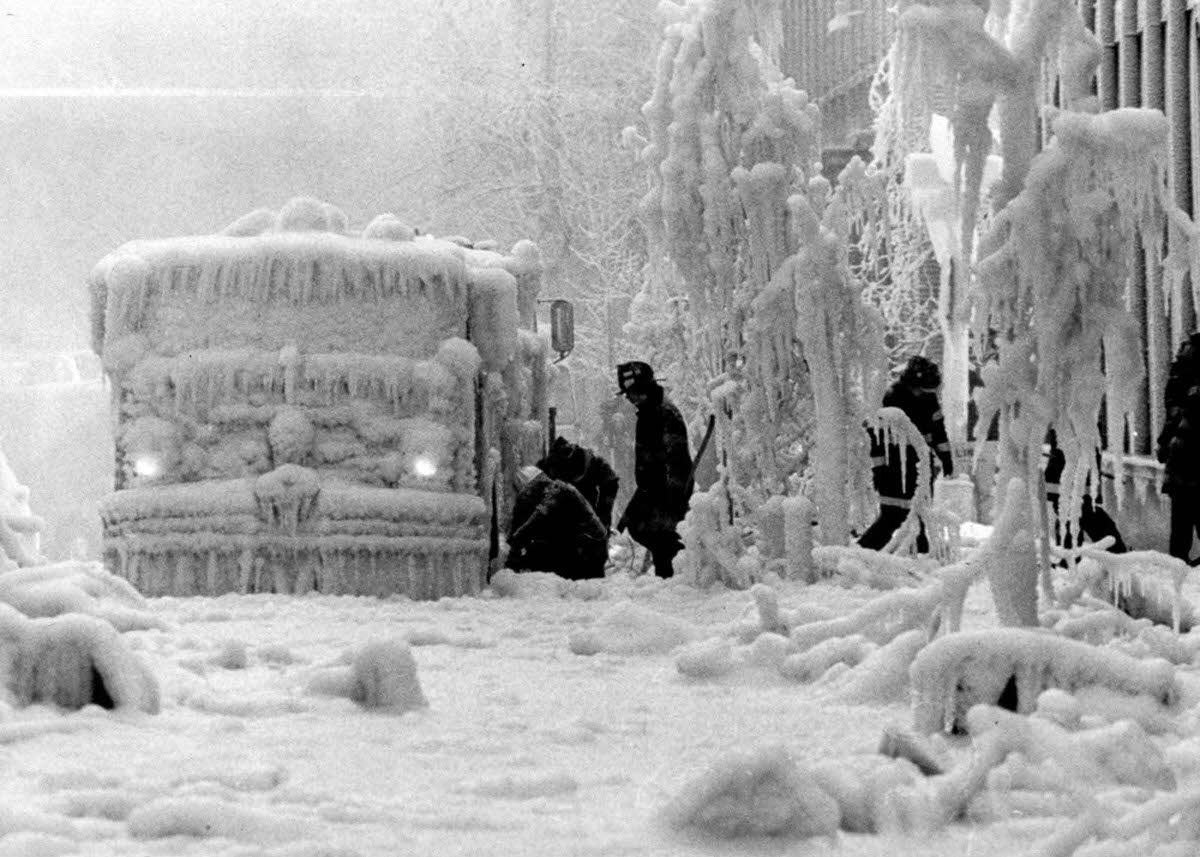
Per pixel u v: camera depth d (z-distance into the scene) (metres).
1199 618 15.51
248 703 11.49
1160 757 8.25
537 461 33.38
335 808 8.02
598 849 7.34
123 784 8.43
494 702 12.39
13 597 13.23
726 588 23.64
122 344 24.92
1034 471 14.34
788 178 24.31
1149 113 13.96
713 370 24.97
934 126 24.50
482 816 7.89
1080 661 10.40
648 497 26.36
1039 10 14.55
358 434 24.72
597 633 16.23
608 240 83.94
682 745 10.43
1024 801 7.98
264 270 24.72
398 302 25.12
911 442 22.98
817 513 24.52
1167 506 35.91
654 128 25.02
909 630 13.15
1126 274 14.20
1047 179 14.07
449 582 24.69
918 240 31.91
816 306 23.48
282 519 24.08
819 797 7.73
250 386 24.69
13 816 7.41
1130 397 14.20
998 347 14.59
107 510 24.59
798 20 84.50
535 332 34.59
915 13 14.52
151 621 16.14
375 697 11.87
